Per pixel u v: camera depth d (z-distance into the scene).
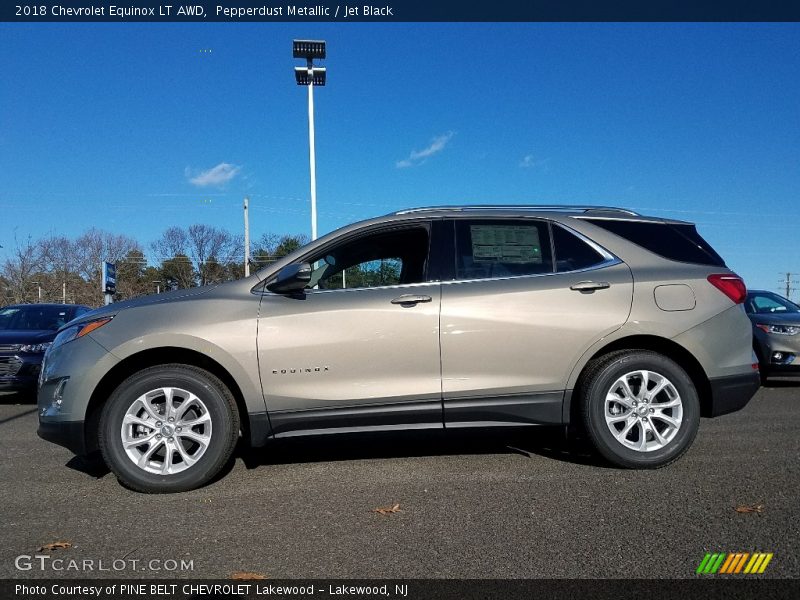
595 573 2.92
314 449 5.38
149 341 4.22
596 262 4.66
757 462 4.73
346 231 4.67
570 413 4.53
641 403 4.50
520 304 4.46
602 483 4.25
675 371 4.50
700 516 3.60
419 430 4.46
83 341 4.28
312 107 21.73
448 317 4.41
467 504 3.87
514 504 3.86
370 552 3.18
